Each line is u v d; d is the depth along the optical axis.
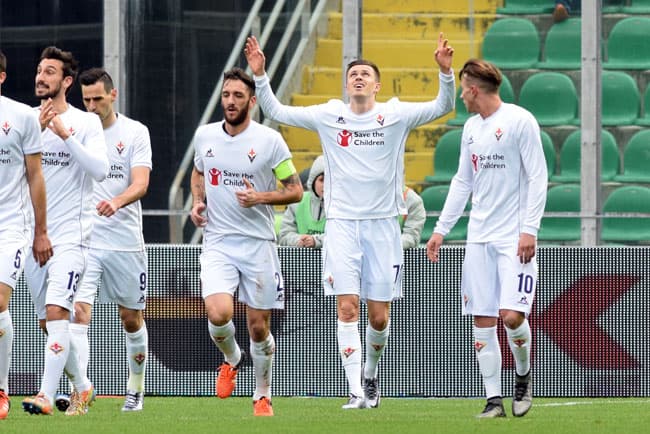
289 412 30.44
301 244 35.78
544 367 35.59
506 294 28.06
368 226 30.62
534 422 27.25
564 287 35.56
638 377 35.53
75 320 30.34
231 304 29.70
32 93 37.94
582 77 37.62
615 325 35.53
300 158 38.00
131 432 25.14
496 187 28.23
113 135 31.11
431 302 35.88
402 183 31.08
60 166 28.48
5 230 27.00
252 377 36.00
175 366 36.19
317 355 35.88
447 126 37.91
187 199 37.53
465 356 35.84
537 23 37.81
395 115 30.61
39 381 36.00
